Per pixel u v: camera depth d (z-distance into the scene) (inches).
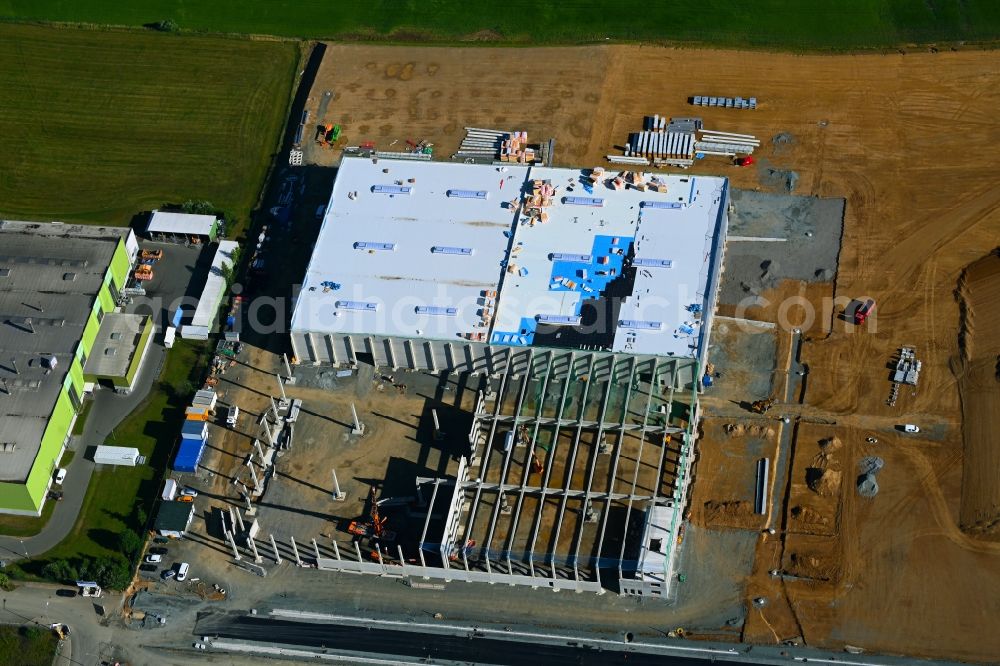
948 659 5693.9
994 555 5954.7
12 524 6550.2
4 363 6815.9
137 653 6072.8
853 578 5964.6
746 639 5856.3
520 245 7012.8
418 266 7007.9
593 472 6294.3
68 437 6855.3
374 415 6796.3
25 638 6146.7
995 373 6545.3
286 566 6323.8
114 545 6427.2
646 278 6791.3
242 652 6043.3
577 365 6658.5
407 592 6176.2
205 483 6638.8
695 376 6471.5
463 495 6358.3
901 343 6747.1
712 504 6284.5
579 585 6058.1
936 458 6304.1
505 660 5900.6
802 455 6387.8
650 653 5851.4
